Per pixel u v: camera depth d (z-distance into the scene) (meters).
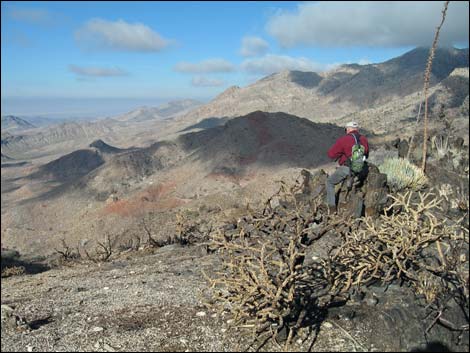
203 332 4.65
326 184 7.55
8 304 6.58
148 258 9.59
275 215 7.57
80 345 4.68
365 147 7.52
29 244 67.25
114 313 5.59
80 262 12.34
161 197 75.31
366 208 7.43
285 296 4.23
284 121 87.12
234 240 7.21
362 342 4.14
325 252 6.21
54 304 6.36
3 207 131.75
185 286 6.50
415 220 5.17
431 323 4.19
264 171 72.75
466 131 26.69
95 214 65.19
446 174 10.81
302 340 4.25
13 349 4.71
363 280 4.74
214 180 74.06
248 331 4.51
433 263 5.19
